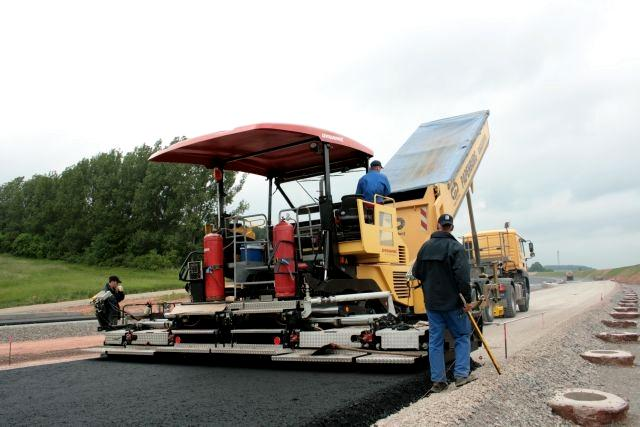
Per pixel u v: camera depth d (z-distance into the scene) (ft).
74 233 169.99
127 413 14.21
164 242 153.38
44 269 148.15
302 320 20.90
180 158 24.31
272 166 26.13
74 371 21.99
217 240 23.53
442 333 17.21
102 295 28.60
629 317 42.19
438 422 12.95
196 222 150.82
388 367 20.15
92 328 46.83
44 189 209.77
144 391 17.17
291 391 16.07
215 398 15.57
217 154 24.34
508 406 14.98
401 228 29.73
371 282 22.63
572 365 21.57
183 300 80.23
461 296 16.80
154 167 157.79
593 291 99.45
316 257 21.61
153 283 118.52
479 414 13.92
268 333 20.94
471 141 34.04
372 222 22.66
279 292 20.85
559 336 28.22
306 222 23.21
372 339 19.08
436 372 16.84
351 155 25.03
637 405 16.16
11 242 194.39
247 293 23.36
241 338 22.11
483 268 42.01
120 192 160.97
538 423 14.03
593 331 33.42
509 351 25.36
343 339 19.49
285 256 20.98
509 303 46.09
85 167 178.09
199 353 24.47
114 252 157.89
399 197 31.78
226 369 21.11
